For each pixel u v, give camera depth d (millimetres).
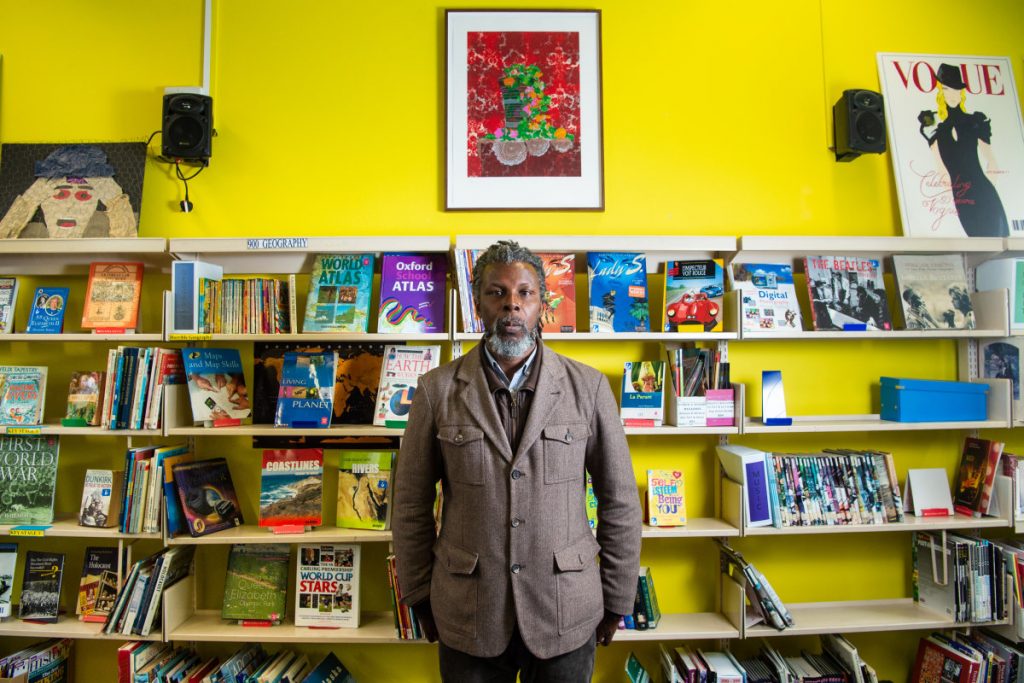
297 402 2146
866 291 2320
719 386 2213
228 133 2377
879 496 2205
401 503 1474
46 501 2160
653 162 2422
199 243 2141
